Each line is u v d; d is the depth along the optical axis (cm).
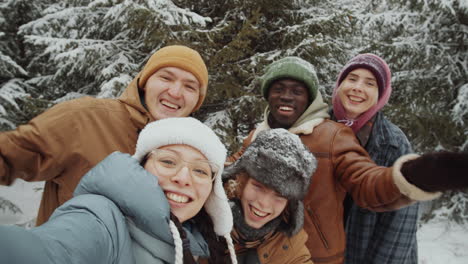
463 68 538
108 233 74
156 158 96
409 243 209
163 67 170
